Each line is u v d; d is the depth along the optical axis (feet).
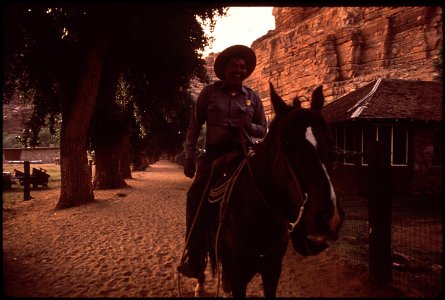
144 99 61.98
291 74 185.26
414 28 128.26
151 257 18.49
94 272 15.92
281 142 6.54
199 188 10.30
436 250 19.12
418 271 15.05
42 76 42.19
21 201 46.01
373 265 13.48
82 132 40.37
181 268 10.89
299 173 6.07
